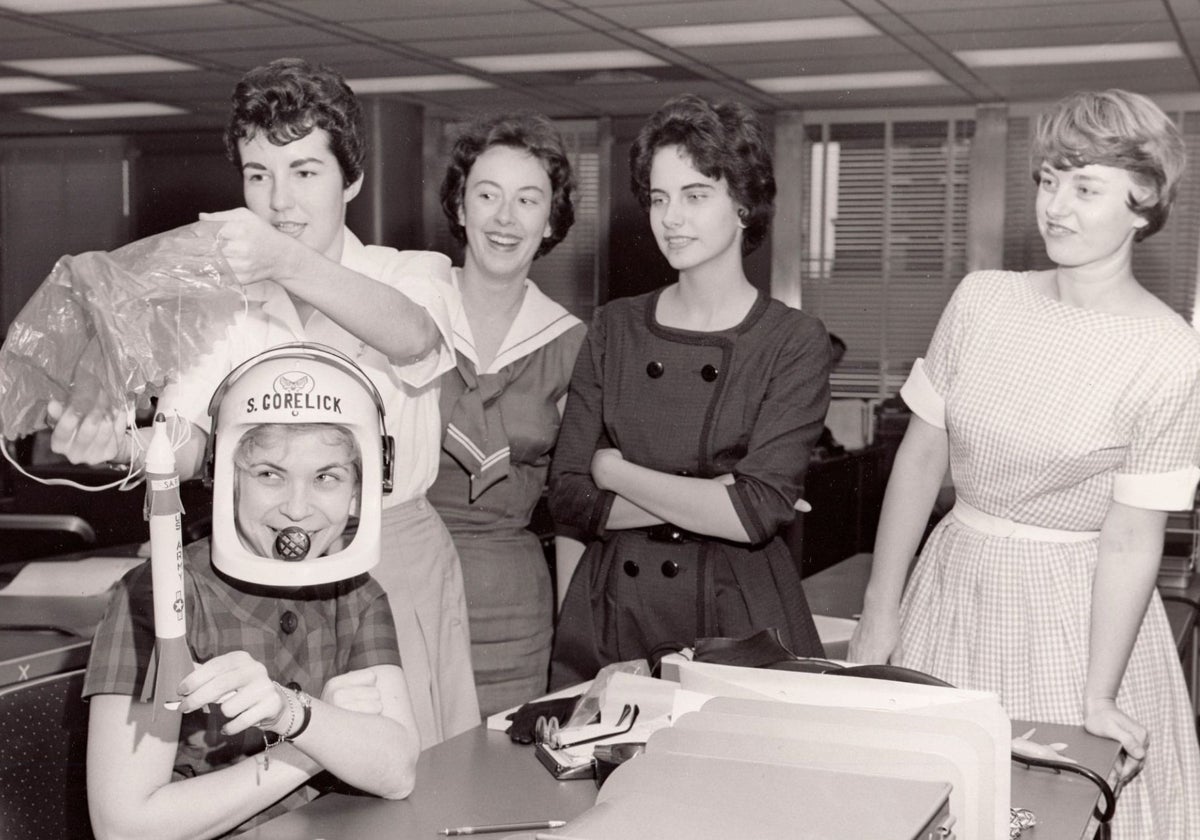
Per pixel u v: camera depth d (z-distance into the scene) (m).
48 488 5.25
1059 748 1.69
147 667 1.43
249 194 1.83
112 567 2.76
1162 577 3.21
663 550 2.13
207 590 1.51
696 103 2.07
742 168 2.07
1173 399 1.77
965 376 1.93
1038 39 7.26
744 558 2.12
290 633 1.54
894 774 1.29
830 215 9.71
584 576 2.21
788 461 2.09
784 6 6.51
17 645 2.21
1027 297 1.92
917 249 9.55
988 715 1.29
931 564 2.02
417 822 1.45
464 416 2.30
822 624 2.44
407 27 7.13
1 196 11.38
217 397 1.45
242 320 1.79
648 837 1.15
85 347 1.41
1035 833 1.41
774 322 2.15
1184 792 1.97
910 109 9.48
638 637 2.15
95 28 7.20
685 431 2.14
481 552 2.35
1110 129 1.73
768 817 1.19
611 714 1.72
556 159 2.36
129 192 11.11
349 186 1.93
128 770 1.41
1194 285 8.92
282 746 1.48
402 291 1.96
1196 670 3.13
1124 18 6.72
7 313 11.45
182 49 7.78
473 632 2.34
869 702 1.33
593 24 7.01
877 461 7.50
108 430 1.43
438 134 10.11
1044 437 1.83
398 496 2.06
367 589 1.61
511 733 1.73
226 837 1.45
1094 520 1.88
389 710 1.54
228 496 1.42
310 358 1.44
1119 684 1.82
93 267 1.40
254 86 1.78
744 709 1.37
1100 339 1.82
